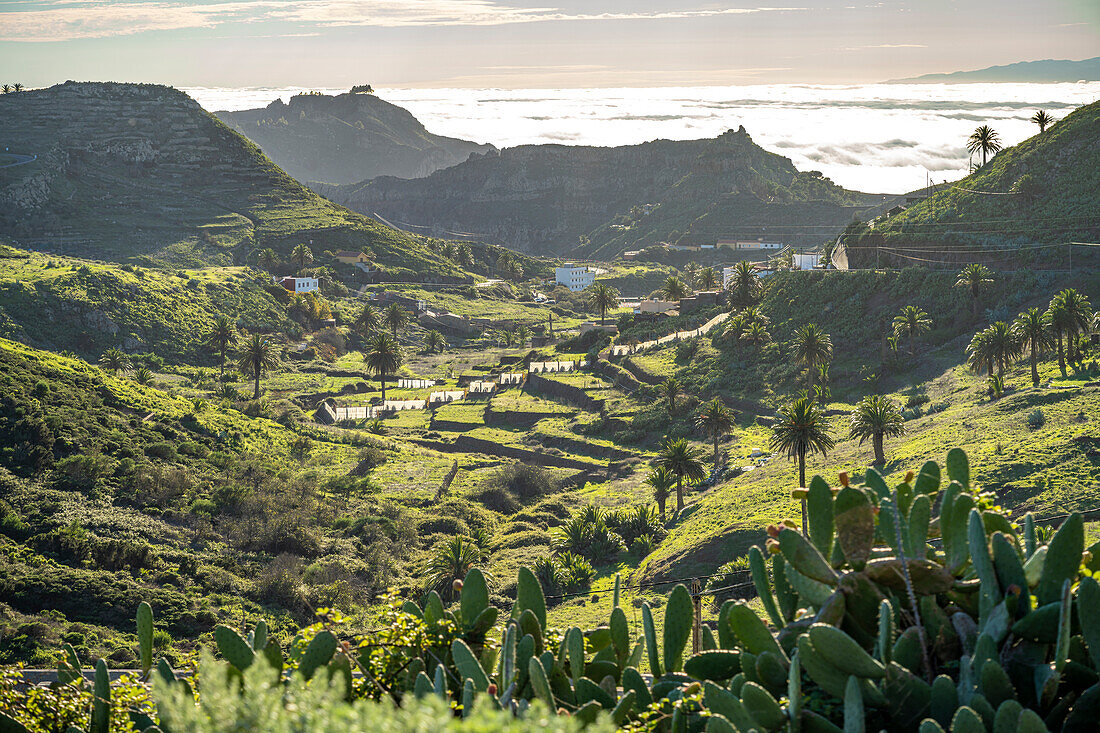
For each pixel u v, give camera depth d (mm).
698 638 29031
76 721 11461
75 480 82188
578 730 5664
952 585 9414
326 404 144125
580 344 168375
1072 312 92375
